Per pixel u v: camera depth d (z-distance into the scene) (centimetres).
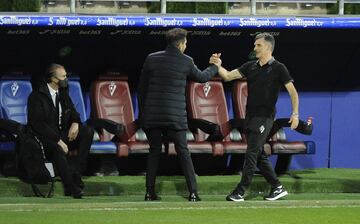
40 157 4019
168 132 3912
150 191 3962
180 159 3934
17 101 4634
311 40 4969
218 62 4000
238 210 3631
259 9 5084
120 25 4488
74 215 3397
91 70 5069
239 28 4731
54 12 4731
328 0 5006
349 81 5278
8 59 4959
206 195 4353
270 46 3912
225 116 4900
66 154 4062
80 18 4438
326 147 5272
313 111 5262
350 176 4791
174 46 3919
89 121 4344
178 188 4375
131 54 5059
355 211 3659
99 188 4288
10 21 4375
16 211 3500
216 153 4606
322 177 4716
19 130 4066
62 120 4100
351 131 5269
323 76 5259
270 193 4059
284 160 4928
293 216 3478
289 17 4669
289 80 3894
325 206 3828
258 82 3919
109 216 3378
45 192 4166
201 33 4847
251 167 3928
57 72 4053
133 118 4816
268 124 3931
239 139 4791
